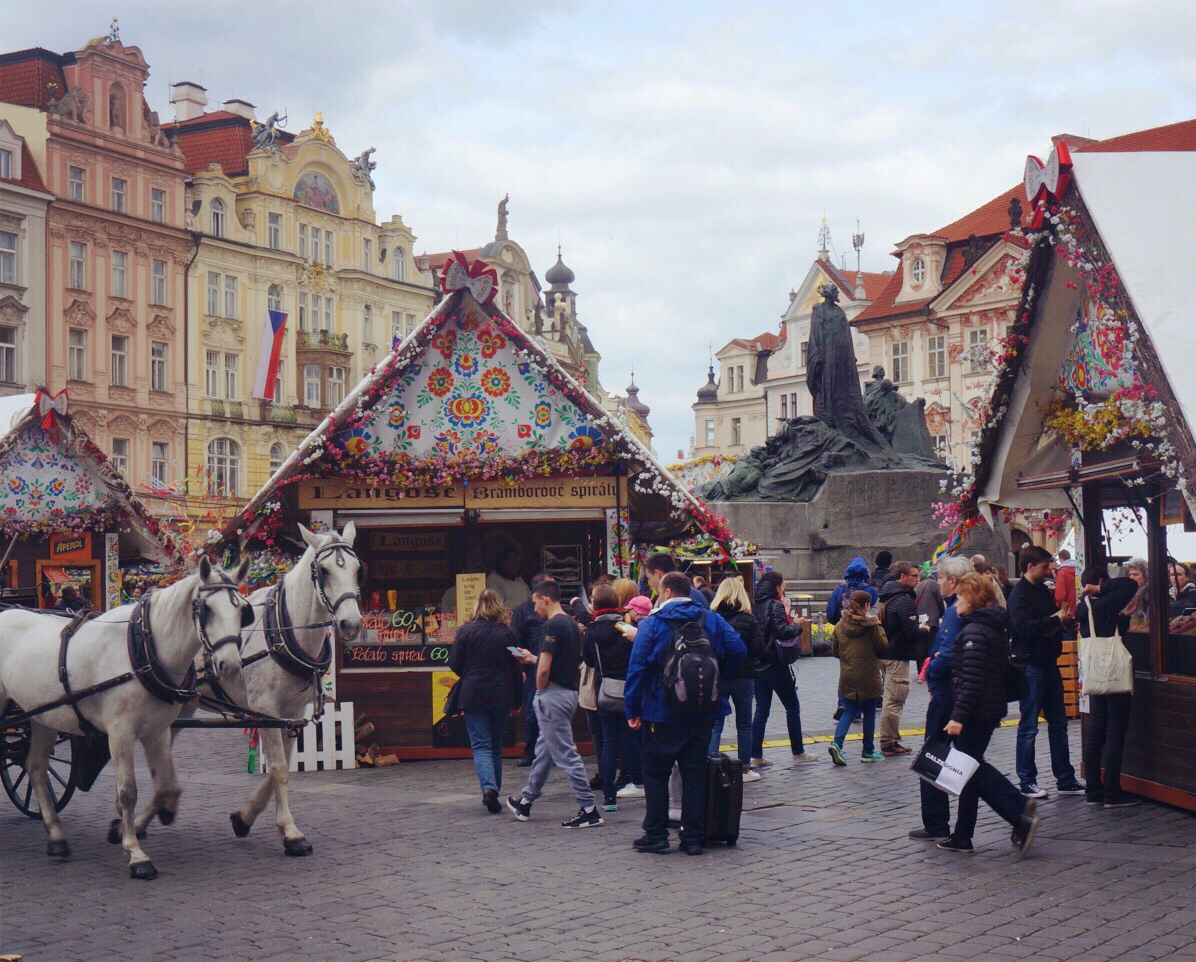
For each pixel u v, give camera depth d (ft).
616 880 32.12
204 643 33.96
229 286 231.30
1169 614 39.55
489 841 37.35
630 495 58.49
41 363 197.88
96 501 84.43
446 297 53.78
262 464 235.61
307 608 38.91
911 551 111.34
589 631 42.52
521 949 26.40
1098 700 39.88
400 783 48.42
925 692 76.59
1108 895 29.27
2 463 81.56
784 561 111.75
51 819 36.09
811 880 31.55
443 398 54.75
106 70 209.97
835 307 120.57
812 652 100.17
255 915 29.45
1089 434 40.01
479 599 43.11
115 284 211.00
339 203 256.52
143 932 28.19
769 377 334.44
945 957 25.11
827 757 52.06
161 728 35.40
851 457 115.75
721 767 35.70
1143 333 33.91
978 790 34.14
